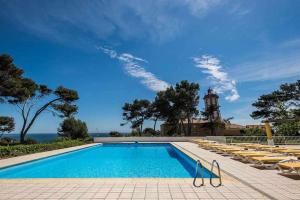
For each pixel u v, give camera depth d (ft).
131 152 64.03
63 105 88.84
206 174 27.37
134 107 139.03
